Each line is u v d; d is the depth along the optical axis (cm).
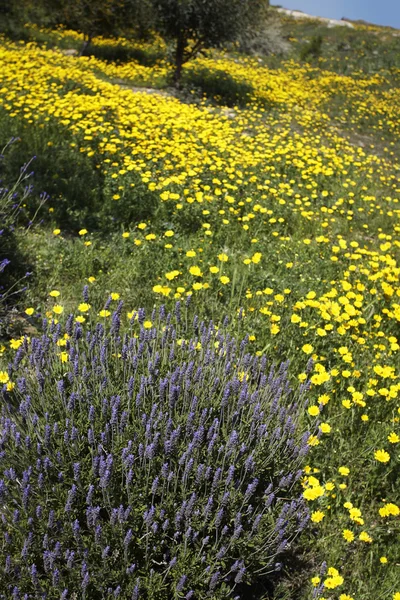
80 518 262
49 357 331
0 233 484
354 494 324
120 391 305
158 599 241
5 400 288
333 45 2834
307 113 1471
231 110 1404
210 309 474
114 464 263
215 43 1591
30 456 269
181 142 901
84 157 823
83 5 1786
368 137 1430
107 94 1132
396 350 467
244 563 259
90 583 239
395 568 284
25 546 232
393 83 2109
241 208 739
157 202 687
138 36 2077
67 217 655
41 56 1564
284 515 265
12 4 2106
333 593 277
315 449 338
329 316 448
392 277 549
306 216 727
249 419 311
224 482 274
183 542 259
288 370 410
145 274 528
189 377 322
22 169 565
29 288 495
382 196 912
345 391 398
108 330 427
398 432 359
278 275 561
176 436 265
